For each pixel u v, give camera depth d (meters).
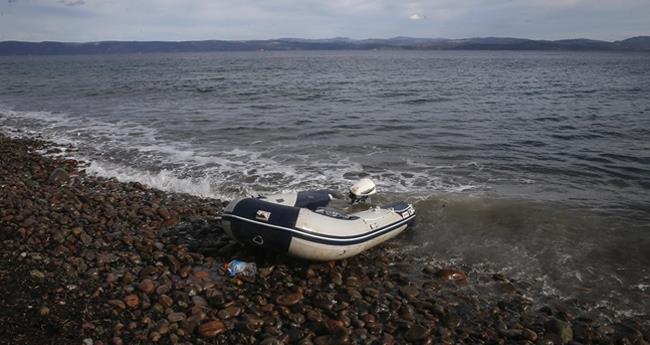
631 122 21.56
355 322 6.09
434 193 11.68
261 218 7.50
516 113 24.77
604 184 12.62
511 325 6.27
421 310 6.47
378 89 39.22
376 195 11.48
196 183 12.64
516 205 10.77
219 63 111.06
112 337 5.62
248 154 15.95
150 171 14.07
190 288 6.75
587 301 7.04
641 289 7.38
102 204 10.40
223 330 5.83
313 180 12.93
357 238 7.87
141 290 6.64
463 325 6.25
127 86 43.62
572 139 18.00
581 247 8.74
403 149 16.47
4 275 7.02
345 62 114.44
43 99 34.09
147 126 21.81
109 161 15.41
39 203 10.22
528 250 8.63
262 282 7.05
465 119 22.75
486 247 8.74
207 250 8.18
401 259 8.25
